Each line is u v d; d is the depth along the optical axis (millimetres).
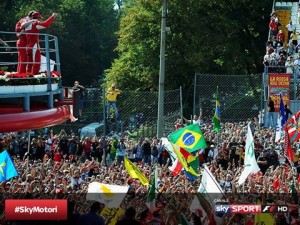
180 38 104062
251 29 110438
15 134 62500
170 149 47531
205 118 73875
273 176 49844
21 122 28422
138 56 104875
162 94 64688
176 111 69000
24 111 29031
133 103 68125
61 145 61688
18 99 29250
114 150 61250
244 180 45188
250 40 109812
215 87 73875
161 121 64250
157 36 105188
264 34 109875
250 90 73875
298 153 56906
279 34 88312
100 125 65062
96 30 146125
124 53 110312
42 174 47688
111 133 65375
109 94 65688
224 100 73875
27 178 45062
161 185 44594
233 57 105062
